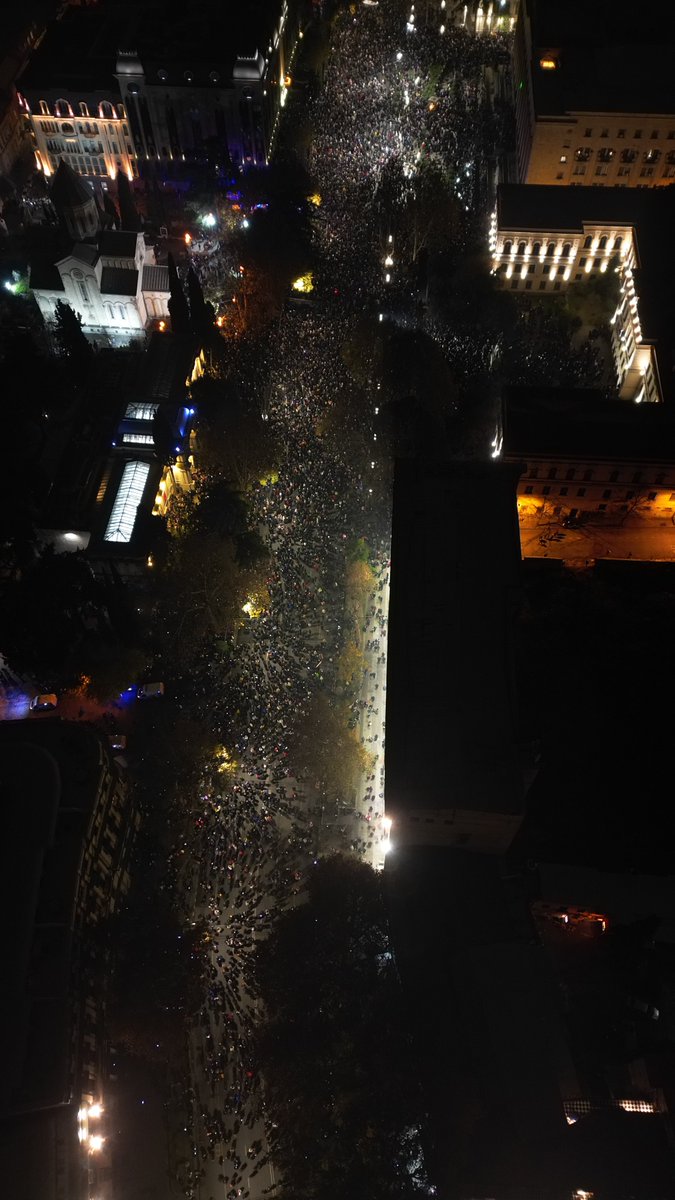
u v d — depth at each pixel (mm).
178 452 119000
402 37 193250
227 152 159750
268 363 134375
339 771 91438
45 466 126312
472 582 89500
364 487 115812
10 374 127125
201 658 104938
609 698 93438
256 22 157000
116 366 133250
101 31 167375
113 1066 76625
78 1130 68188
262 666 103188
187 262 151375
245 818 91125
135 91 155375
